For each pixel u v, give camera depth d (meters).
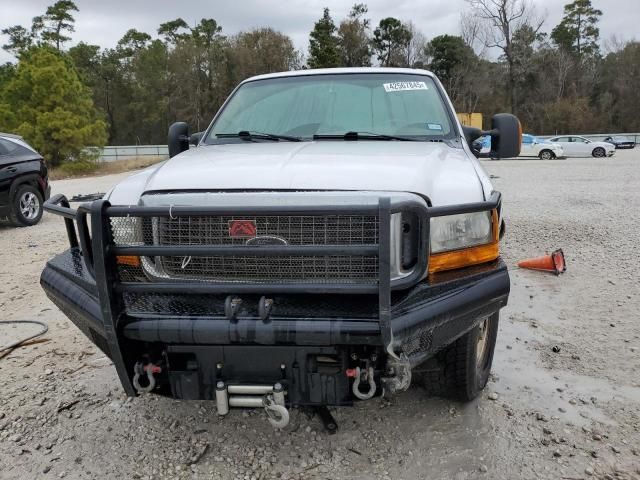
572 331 4.41
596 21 78.69
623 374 3.67
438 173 2.72
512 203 11.68
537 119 65.94
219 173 2.62
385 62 62.94
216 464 2.77
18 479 2.68
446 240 2.54
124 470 2.73
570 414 3.18
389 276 2.16
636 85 66.12
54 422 3.17
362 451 2.85
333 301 2.34
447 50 61.31
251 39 59.81
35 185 10.12
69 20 66.69
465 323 2.55
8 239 8.73
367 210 2.17
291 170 2.59
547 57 68.94
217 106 61.03
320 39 51.59
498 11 56.50
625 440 2.92
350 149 3.14
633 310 4.84
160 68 63.56
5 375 3.79
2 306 5.28
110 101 69.88
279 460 2.79
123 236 2.54
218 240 2.46
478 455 2.80
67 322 4.80
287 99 4.07
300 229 2.40
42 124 30.45
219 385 2.37
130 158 43.78
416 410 3.21
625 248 7.13
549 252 7.02
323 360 2.37
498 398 3.35
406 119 3.78
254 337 2.24
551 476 2.63
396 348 2.30
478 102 65.38
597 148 32.00
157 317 2.35
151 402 3.38
